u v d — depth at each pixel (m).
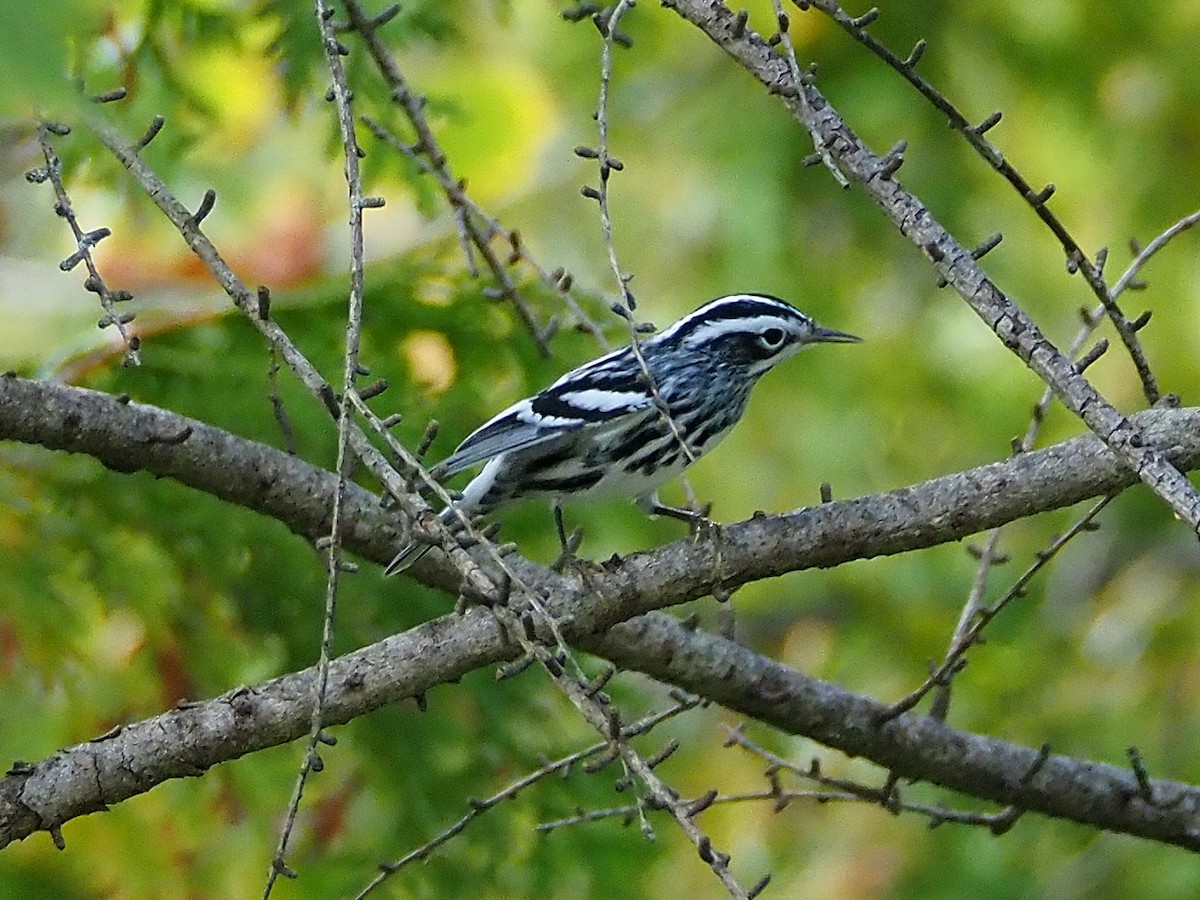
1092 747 15.35
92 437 8.34
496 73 16.48
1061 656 16.59
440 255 10.89
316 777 11.41
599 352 11.52
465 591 6.18
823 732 9.35
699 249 17.98
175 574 10.67
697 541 8.02
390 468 6.35
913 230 6.62
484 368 11.26
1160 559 18.31
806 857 16.27
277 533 10.55
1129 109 17.61
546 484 9.88
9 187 15.17
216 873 11.70
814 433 17.97
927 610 17.14
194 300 10.60
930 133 16.83
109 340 10.06
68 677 10.89
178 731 7.63
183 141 11.25
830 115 6.85
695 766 17.03
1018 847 15.12
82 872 12.38
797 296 17.25
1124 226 17.81
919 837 15.88
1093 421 6.17
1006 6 17.00
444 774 10.72
